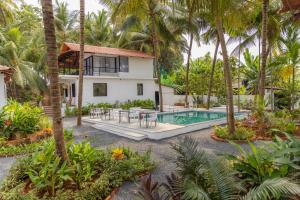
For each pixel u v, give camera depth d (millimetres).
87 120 13773
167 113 15602
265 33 9477
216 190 3018
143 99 22266
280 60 12883
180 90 25109
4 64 17250
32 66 22297
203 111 17266
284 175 3486
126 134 9375
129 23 16656
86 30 28016
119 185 4582
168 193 3363
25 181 4613
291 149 3906
